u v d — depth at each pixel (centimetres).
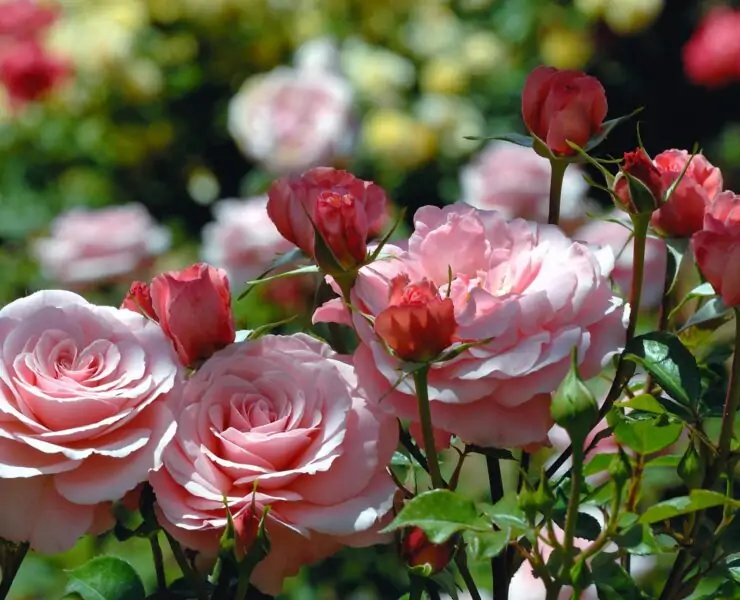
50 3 349
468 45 345
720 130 441
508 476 193
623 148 429
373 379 108
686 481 110
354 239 109
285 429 110
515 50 372
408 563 108
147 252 253
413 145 312
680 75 434
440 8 364
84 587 114
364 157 316
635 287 112
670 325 119
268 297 226
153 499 110
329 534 108
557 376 108
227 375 110
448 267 109
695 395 110
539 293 108
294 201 112
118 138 337
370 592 180
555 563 105
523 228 112
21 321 111
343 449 109
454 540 108
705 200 114
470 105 343
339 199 109
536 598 133
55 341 110
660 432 111
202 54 348
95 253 249
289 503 108
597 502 112
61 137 336
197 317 111
